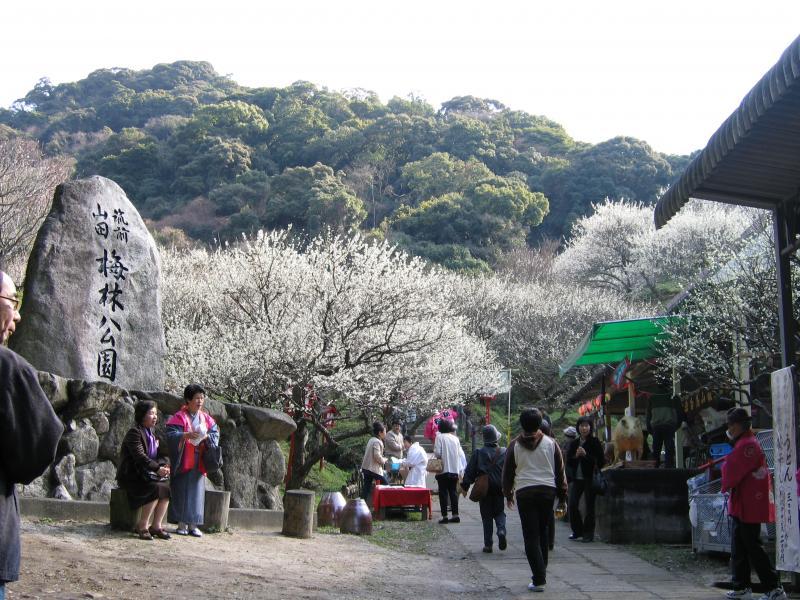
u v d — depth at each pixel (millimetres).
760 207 8266
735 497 7328
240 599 6277
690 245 43562
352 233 56938
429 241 60969
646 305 40688
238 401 18750
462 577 8812
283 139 76812
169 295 23203
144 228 12500
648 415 15156
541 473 7992
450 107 99062
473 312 38062
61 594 5715
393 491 14695
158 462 8398
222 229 59406
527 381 36688
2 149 28672
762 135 6836
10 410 3188
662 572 9148
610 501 11445
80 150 78000
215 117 74938
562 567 9492
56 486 9539
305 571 7930
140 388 11875
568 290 42406
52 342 11086
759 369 14305
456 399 22125
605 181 68938
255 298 19891
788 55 5273
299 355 17469
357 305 18578
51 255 11336
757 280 13500
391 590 7574
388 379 19031
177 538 8547
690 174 7184
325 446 18172
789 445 7316
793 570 7133
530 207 65625
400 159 78250
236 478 11766
